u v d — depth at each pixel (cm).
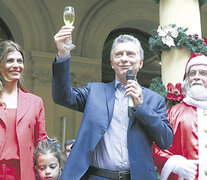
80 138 264
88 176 265
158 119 260
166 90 473
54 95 265
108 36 1196
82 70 1054
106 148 264
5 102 315
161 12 530
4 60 320
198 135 367
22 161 298
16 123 305
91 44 1089
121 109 273
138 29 1245
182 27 494
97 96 281
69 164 256
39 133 329
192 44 488
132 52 281
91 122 267
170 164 339
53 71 258
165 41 488
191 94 385
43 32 1034
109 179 258
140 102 257
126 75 266
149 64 1238
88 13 1104
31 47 1012
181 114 382
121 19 1138
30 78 990
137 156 255
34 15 1030
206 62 384
